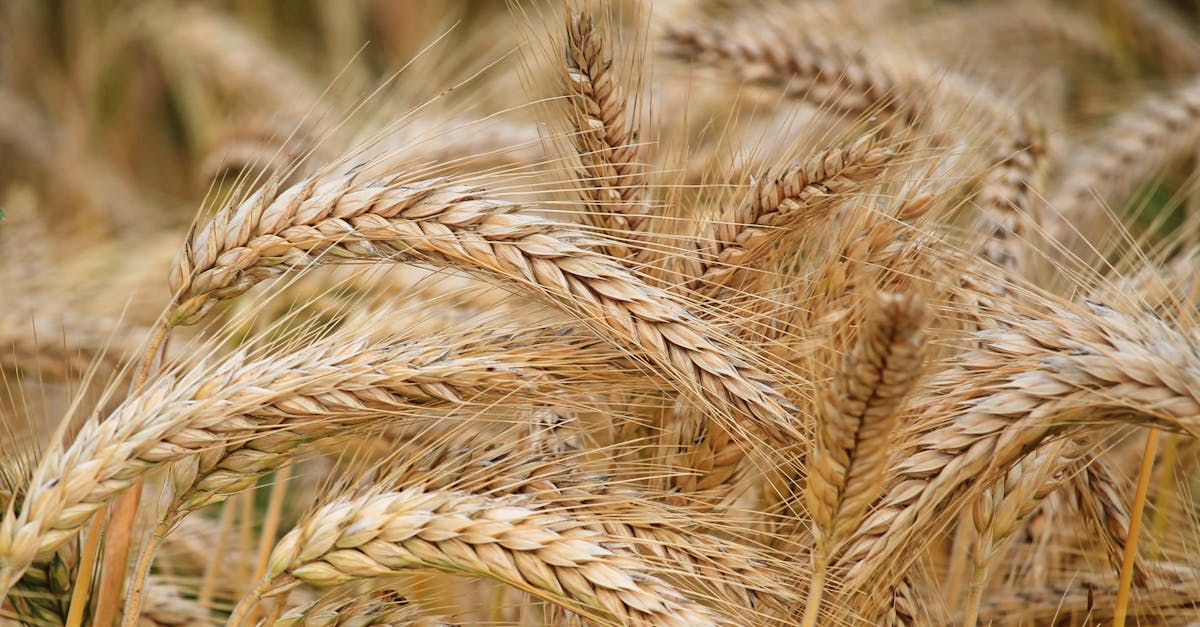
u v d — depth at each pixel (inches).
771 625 31.2
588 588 29.9
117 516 31.8
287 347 31.3
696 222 32.3
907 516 30.4
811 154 31.2
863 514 30.0
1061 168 43.1
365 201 30.8
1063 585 34.1
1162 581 33.6
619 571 30.0
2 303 38.1
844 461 29.2
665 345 30.5
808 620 30.3
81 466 30.2
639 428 32.5
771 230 31.3
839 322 31.8
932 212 32.7
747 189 32.1
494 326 31.4
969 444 30.2
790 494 32.2
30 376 36.9
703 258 31.7
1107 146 41.8
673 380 30.9
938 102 36.4
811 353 31.5
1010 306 31.4
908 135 32.8
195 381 30.7
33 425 34.0
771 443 31.1
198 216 31.4
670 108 40.1
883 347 28.2
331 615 31.3
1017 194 35.5
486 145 37.7
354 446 33.3
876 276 31.8
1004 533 31.5
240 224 31.0
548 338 31.4
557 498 30.8
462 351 31.0
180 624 33.5
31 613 31.9
